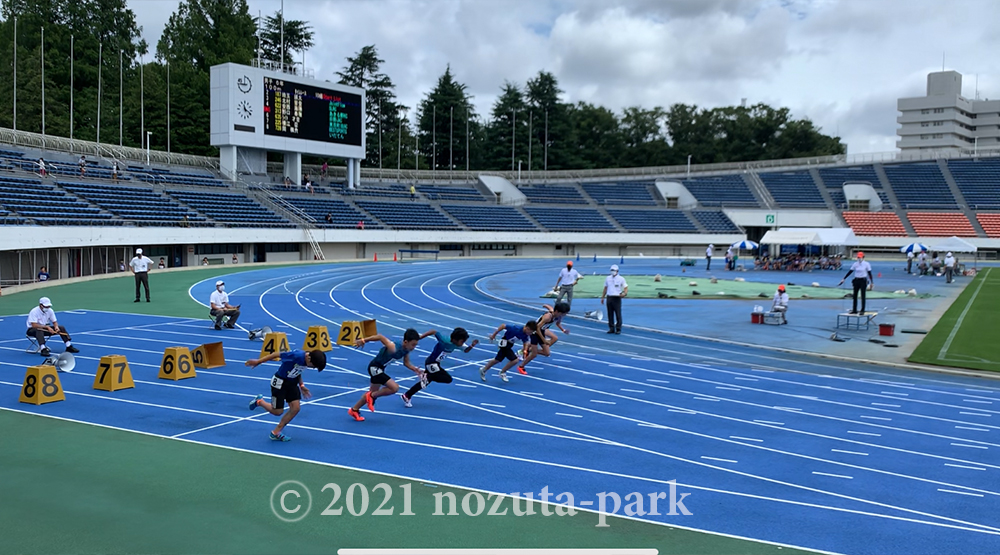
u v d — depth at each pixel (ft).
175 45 273.54
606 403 43.42
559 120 354.33
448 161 334.03
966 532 24.79
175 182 171.12
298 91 191.42
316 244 184.24
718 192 278.46
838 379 51.44
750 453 33.60
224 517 24.98
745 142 388.98
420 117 336.08
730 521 25.43
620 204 272.10
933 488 29.17
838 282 140.77
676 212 266.77
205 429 36.27
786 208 267.18
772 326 78.95
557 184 277.64
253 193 183.52
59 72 221.66
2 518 24.62
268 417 38.81
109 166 163.32
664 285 131.54
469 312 90.63
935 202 265.75
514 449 33.60
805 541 23.84
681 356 60.39
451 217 228.22
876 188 275.59
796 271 176.76
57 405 40.93
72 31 239.09
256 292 111.55
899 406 43.42
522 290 121.08
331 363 54.90
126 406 40.86
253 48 280.51
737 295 112.68
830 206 269.03
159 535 23.41
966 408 43.06
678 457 32.83
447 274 155.84
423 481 28.99
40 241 110.01
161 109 232.94
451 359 57.67
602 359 58.59
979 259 241.55
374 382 38.65
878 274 167.22
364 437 35.17
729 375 52.60
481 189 262.67
